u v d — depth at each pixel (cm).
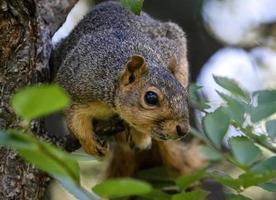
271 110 173
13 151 178
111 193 159
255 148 169
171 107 181
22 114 147
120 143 190
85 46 187
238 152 169
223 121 171
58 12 187
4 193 177
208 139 174
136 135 188
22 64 178
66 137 184
